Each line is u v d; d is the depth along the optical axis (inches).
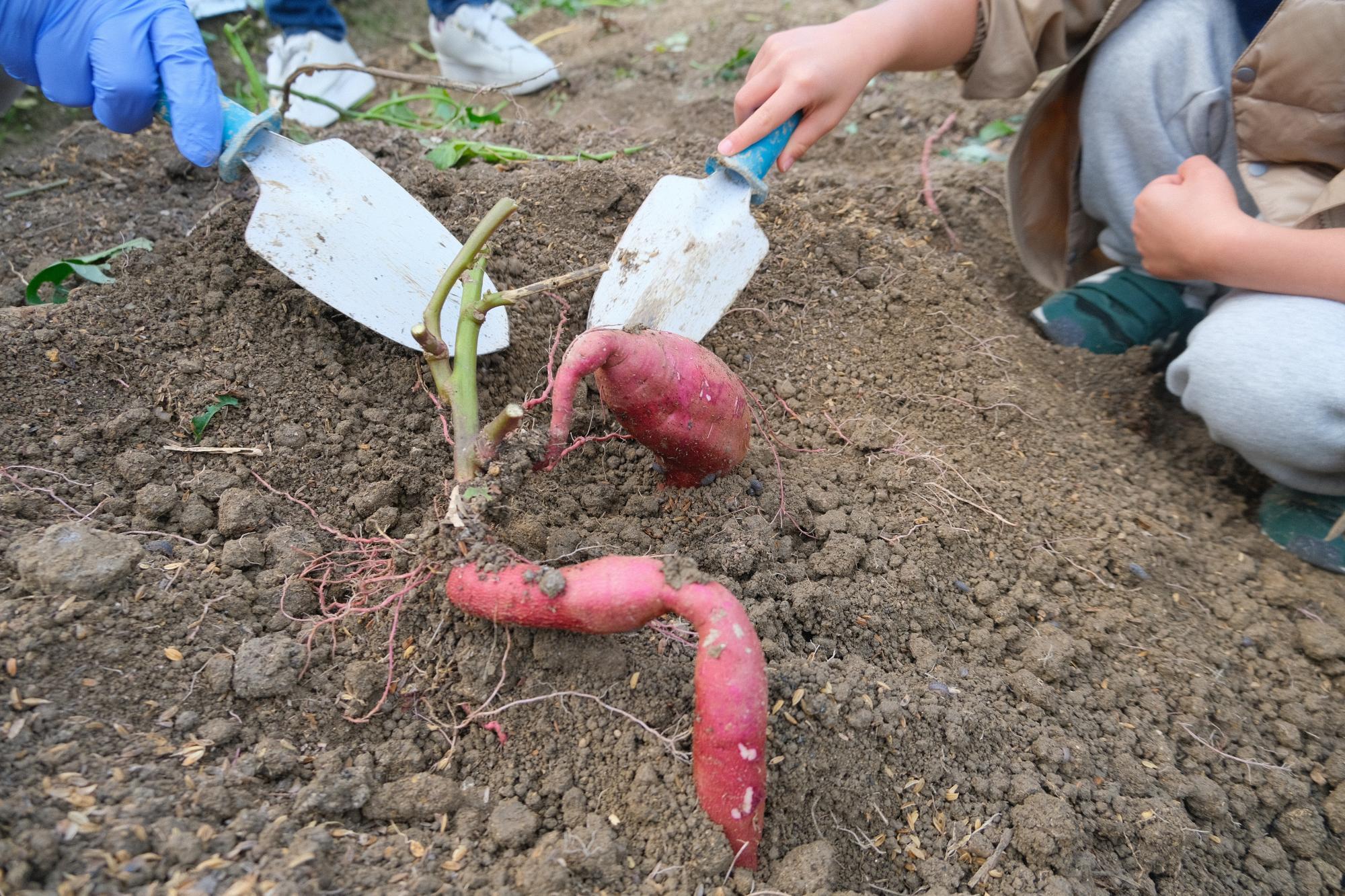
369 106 113.8
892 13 70.6
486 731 46.1
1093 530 62.7
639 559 42.4
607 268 49.4
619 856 41.2
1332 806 50.6
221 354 59.2
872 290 74.6
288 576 50.7
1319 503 65.4
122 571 46.1
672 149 86.3
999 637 54.9
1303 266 60.3
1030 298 86.5
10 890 34.2
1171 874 46.9
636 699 46.0
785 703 47.1
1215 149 75.1
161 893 36.0
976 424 67.8
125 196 77.9
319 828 40.3
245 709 44.9
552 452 43.3
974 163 98.8
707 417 49.9
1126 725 52.4
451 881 40.0
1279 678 56.7
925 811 47.0
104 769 39.6
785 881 42.0
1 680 40.8
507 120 108.0
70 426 53.8
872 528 58.0
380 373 60.9
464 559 44.2
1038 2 74.0
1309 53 62.4
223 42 114.3
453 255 61.7
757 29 130.2
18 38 57.8
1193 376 65.3
